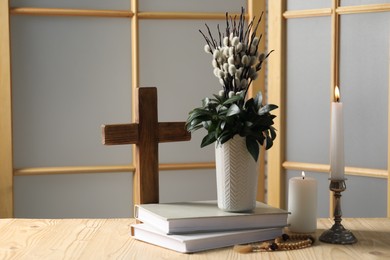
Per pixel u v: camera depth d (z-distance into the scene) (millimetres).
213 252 1726
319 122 3311
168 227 1760
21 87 3367
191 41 3484
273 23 3383
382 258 1667
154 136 2000
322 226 2018
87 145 3439
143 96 1989
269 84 3410
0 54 3297
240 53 1867
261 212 1863
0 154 3326
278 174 3398
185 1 3457
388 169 3119
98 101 3436
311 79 3326
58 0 3363
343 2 3221
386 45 3121
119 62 3445
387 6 3088
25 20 3354
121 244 1811
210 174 3529
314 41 3305
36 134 3393
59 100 3404
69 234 1919
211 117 1884
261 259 1660
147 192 1999
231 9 3479
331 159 1856
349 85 3232
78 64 3410
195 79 3504
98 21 3414
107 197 3467
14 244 1809
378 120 3162
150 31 3447
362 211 3232
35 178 3404
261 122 1849
